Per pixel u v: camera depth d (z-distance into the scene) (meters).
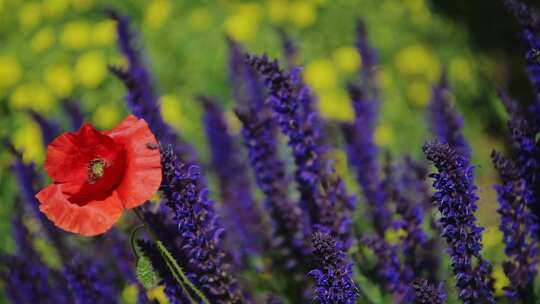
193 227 2.48
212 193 4.04
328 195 3.07
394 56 6.50
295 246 3.28
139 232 3.79
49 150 2.20
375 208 3.51
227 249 2.98
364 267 3.22
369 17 6.68
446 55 6.64
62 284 3.62
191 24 6.80
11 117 6.89
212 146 4.02
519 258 2.70
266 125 3.30
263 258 3.56
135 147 2.23
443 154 2.21
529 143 2.62
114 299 3.52
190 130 6.16
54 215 2.21
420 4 6.83
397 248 3.25
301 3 6.71
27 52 7.15
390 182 3.61
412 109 6.21
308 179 3.04
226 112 6.23
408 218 3.12
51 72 6.90
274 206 3.35
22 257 3.79
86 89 6.76
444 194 2.24
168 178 2.39
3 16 7.48
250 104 4.30
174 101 6.32
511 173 2.62
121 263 3.79
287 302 3.44
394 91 6.30
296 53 4.76
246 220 3.69
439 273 3.07
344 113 6.14
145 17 7.03
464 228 2.30
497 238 3.25
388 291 3.17
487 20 7.14
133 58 4.11
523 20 2.69
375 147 3.93
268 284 3.47
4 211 5.59
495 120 6.18
